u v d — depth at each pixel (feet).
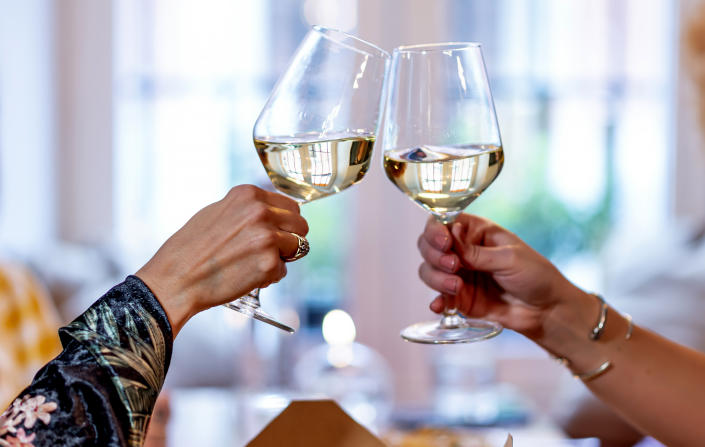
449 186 2.80
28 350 6.66
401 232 12.78
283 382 6.82
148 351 2.25
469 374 6.70
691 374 3.40
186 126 12.61
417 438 4.96
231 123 12.64
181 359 9.52
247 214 2.39
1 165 10.42
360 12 12.61
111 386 2.16
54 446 2.07
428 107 2.79
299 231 2.52
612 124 12.83
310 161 2.64
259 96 12.63
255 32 12.56
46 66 11.98
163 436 4.75
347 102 2.69
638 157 12.86
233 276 2.38
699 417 3.34
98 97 12.48
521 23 12.71
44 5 11.88
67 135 12.51
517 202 12.96
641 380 3.40
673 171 12.75
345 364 6.27
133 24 12.46
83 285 10.28
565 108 12.84
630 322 3.46
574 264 13.01
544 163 12.89
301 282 12.34
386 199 12.75
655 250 10.57
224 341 9.71
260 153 2.72
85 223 12.60
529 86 12.77
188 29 12.50
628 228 12.89
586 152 12.87
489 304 3.46
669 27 12.61
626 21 12.66
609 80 12.75
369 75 2.71
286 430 2.27
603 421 8.51
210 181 12.68
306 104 2.67
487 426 5.53
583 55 12.74
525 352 12.82
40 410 2.10
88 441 2.10
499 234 3.42
